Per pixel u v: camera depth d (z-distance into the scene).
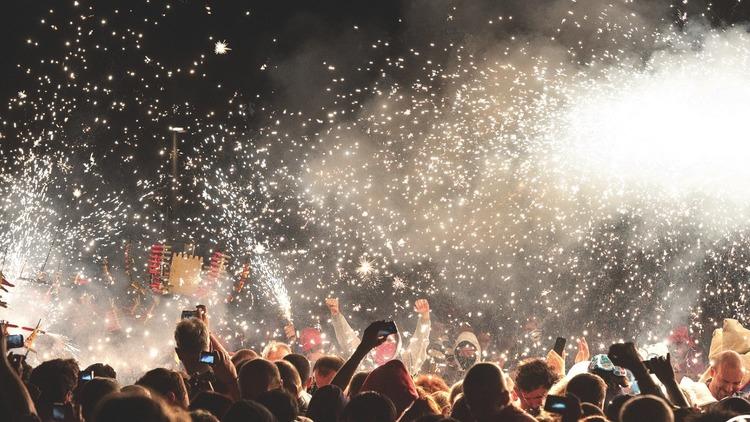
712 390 7.11
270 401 4.82
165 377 5.24
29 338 6.59
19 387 4.36
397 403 5.62
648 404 4.49
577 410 4.35
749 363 7.78
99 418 3.48
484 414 4.59
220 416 4.98
